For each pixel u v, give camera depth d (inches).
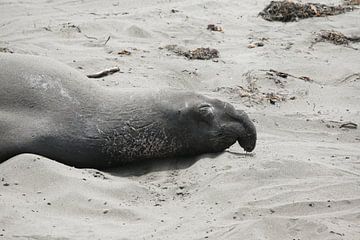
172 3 2011.6
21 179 878.4
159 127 990.4
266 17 1891.0
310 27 1819.6
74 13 1878.7
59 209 816.3
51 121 959.6
